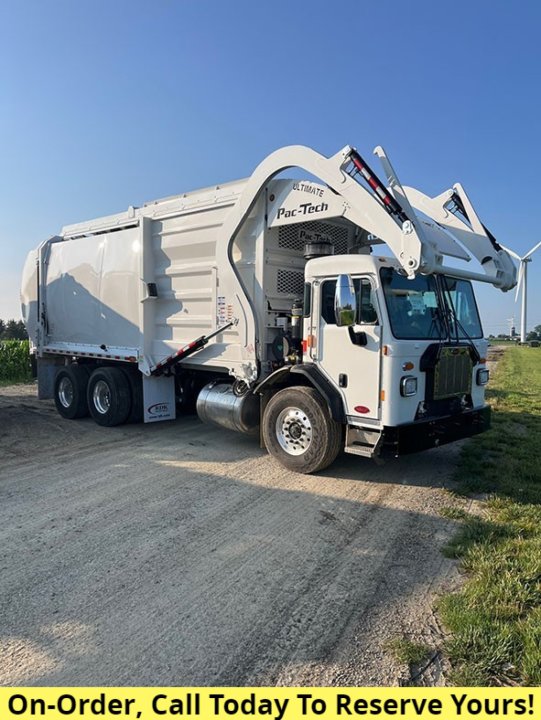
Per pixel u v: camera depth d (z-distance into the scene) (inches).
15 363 671.1
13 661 114.0
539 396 530.6
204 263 298.8
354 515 200.5
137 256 333.7
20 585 146.4
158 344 331.0
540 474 244.2
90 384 367.2
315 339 244.1
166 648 118.8
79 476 247.1
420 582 149.5
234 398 284.5
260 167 262.7
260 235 270.7
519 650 115.9
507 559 158.1
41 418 392.8
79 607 135.4
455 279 258.5
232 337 284.8
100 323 370.6
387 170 223.8
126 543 174.1
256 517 197.8
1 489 228.2
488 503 210.2
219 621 129.6
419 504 212.5
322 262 240.8
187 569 156.6
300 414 248.5
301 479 243.1
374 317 221.6
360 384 226.8
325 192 244.5
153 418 343.9
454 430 239.3
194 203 300.7
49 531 183.5
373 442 223.6
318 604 137.8
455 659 114.6
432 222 263.6
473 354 250.4
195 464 266.7
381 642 121.3
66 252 400.2
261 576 152.9
